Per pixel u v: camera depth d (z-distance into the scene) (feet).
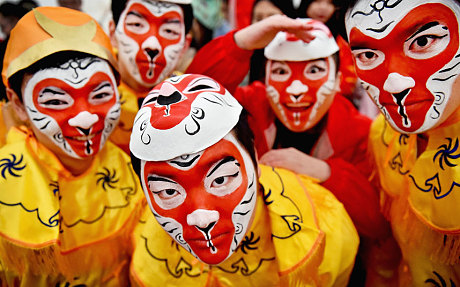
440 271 2.81
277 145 3.80
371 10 2.44
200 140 2.29
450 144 2.64
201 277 2.89
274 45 3.31
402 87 2.43
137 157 2.36
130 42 3.45
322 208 3.01
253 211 2.57
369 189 3.32
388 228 3.36
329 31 3.37
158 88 2.51
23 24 2.90
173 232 2.46
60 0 6.03
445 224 2.64
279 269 2.76
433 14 2.34
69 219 3.10
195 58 3.74
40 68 2.79
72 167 3.18
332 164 3.39
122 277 3.25
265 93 3.80
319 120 3.59
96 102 2.92
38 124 2.88
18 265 2.91
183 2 3.51
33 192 2.94
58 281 3.11
